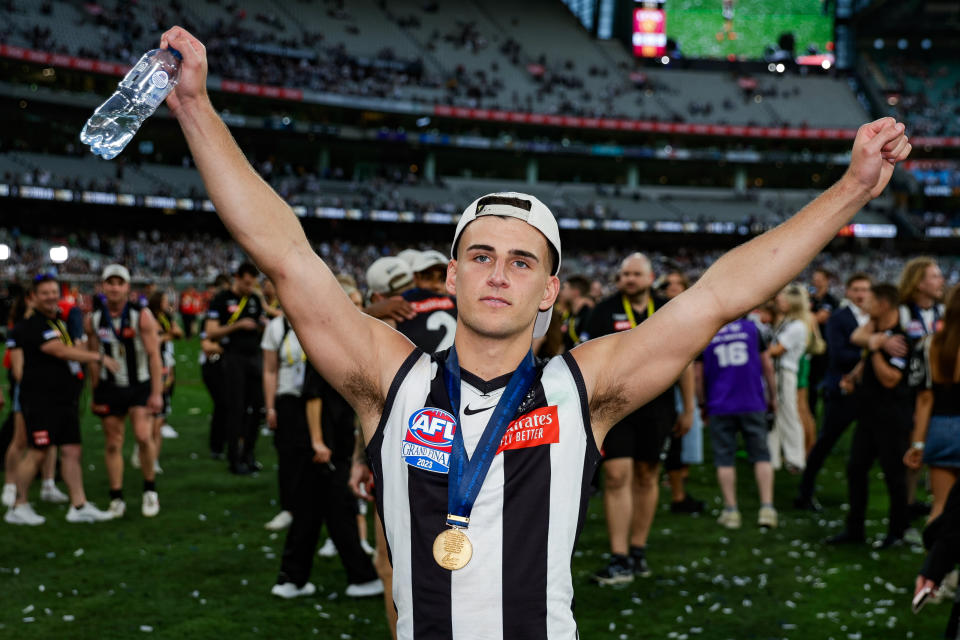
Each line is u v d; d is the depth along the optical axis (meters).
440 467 1.62
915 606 3.91
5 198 38.81
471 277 1.66
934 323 6.27
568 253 52.50
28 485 6.68
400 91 51.50
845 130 56.78
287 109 49.50
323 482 5.08
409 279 4.62
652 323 1.71
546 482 1.61
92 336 6.85
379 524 4.02
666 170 59.91
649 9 62.62
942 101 62.22
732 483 6.98
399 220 48.31
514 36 61.59
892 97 61.38
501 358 1.68
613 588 5.36
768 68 63.38
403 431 1.66
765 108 60.00
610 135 57.22
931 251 54.94
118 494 6.94
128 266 36.38
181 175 44.91
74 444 6.77
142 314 6.89
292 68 48.69
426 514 1.60
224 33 48.19
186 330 25.20
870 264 52.03
